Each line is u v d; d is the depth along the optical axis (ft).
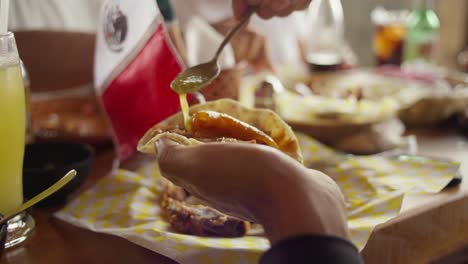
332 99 4.00
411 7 7.92
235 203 1.63
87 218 2.57
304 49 5.87
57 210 2.69
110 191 2.84
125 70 2.93
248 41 4.07
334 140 3.66
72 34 4.50
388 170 2.94
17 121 2.22
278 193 1.50
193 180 1.65
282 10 2.66
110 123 3.12
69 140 3.50
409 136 3.87
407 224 2.45
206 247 2.17
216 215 2.38
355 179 2.87
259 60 4.30
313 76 5.19
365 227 2.28
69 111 4.15
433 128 4.13
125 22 2.82
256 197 1.54
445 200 2.63
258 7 2.60
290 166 1.55
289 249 1.39
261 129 2.30
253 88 3.78
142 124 3.01
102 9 2.90
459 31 8.10
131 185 2.88
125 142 3.12
